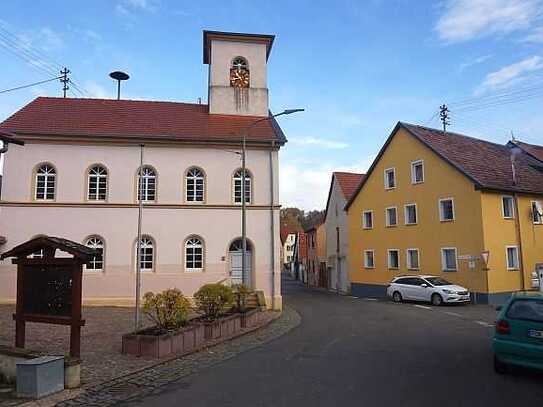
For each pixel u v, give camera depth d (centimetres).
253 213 2472
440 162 2964
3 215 2305
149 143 2442
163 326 1208
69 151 2389
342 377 869
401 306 2519
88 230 2348
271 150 2531
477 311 2214
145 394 789
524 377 855
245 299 1756
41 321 948
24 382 761
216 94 2780
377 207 3516
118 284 2338
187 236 2419
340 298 3397
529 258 2838
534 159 3522
